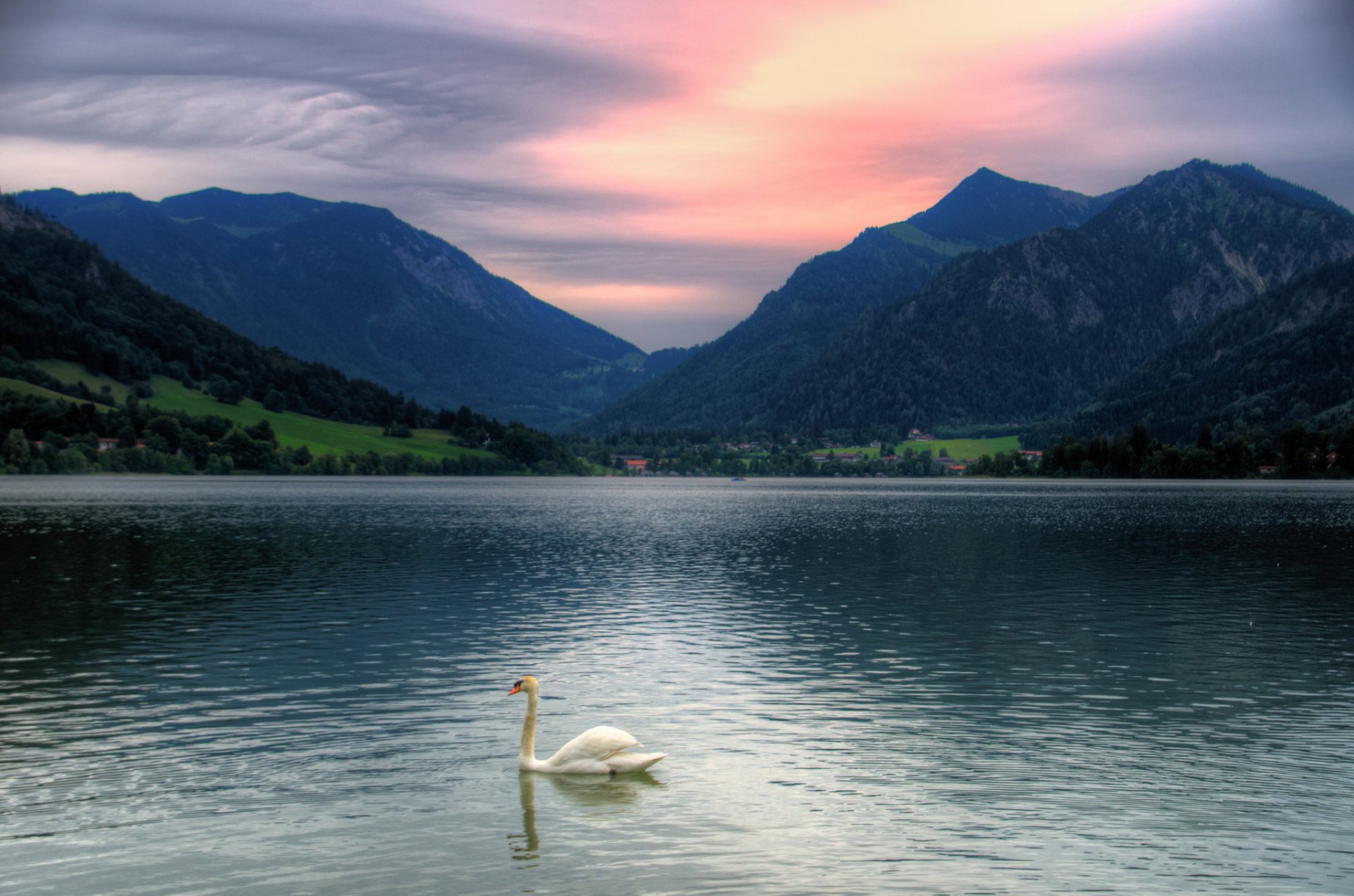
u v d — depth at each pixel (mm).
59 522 93938
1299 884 16281
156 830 18422
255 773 21656
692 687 29812
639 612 43906
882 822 18906
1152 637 38250
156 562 61969
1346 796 20359
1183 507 140125
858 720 26172
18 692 28625
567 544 78750
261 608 44344
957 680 30875
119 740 23953
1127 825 18781
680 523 106688
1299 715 26797
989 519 114188
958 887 16156
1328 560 66688
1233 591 51531
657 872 16703
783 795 20375
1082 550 74438
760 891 16000
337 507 128750
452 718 26203
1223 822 18922
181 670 31531
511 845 17844
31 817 19000
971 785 21031
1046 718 26359
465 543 78062
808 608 45188
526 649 35219
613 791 20578
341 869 16828
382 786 20859
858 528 99250
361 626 39781
